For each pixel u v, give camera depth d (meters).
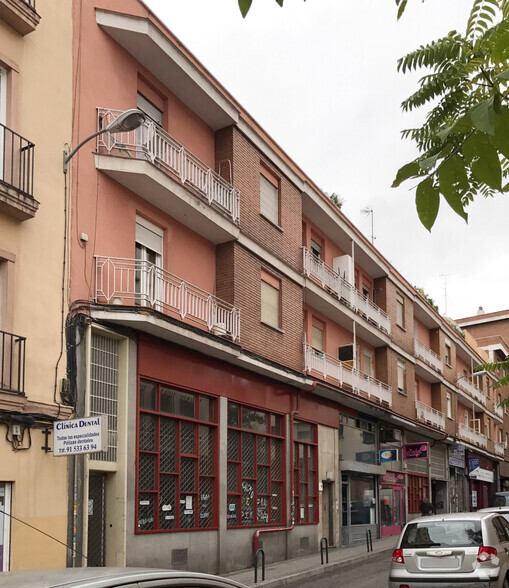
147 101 16.58
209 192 17.27
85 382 13.04
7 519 10.98
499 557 10.48
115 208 14.70
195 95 17.53
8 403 10.98
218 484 17.23
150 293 14.52
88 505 13.23
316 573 17.61
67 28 13.81
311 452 23.19
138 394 14.53
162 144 16.06
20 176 11.95
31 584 2.80
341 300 25.80
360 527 26.84
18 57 12.40
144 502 14.63
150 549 14.46
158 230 16.47
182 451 16.16
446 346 43.44
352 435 26.95
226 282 18.44
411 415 33.31
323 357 23.39
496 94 2.04
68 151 13.41
